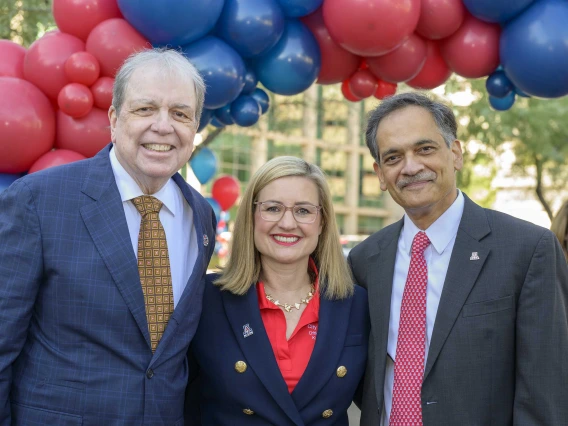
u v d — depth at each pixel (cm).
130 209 247
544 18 393
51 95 392
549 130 1321
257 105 448
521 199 2291
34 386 225
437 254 264
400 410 251
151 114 235
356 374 268
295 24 423
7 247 222
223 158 2422
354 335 274
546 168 1602
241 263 273
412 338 257
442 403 245
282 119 1096
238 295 271
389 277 273
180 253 255
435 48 450
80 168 241
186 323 246
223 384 258
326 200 278
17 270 221
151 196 249
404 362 256
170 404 234
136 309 230
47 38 392
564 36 388
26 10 762
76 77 375
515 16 407
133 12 371
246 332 262
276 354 262
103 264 229
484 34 423
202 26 375
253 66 431
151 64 237
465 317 248
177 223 258
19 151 377
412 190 257
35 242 224
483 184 1762
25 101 377
